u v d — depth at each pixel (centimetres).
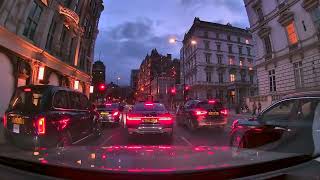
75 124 724
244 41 6906
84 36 3341
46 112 599
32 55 1856
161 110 1015
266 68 3203
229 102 6106
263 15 3234
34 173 137
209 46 6512
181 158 163
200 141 962
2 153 166
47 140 583
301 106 421
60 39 2542
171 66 9769
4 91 1561
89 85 3784
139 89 14300
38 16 1992
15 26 1609
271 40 3088
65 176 127
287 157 171
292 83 2728
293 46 2709
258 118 548
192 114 1318
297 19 2625
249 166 142
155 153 185
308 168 172
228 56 6669
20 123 592
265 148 360
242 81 6462
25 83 1812
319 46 2358
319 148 320
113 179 119
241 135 543
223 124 1303
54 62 2283
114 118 1513
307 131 357
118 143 916
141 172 118
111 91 7831
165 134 1018
